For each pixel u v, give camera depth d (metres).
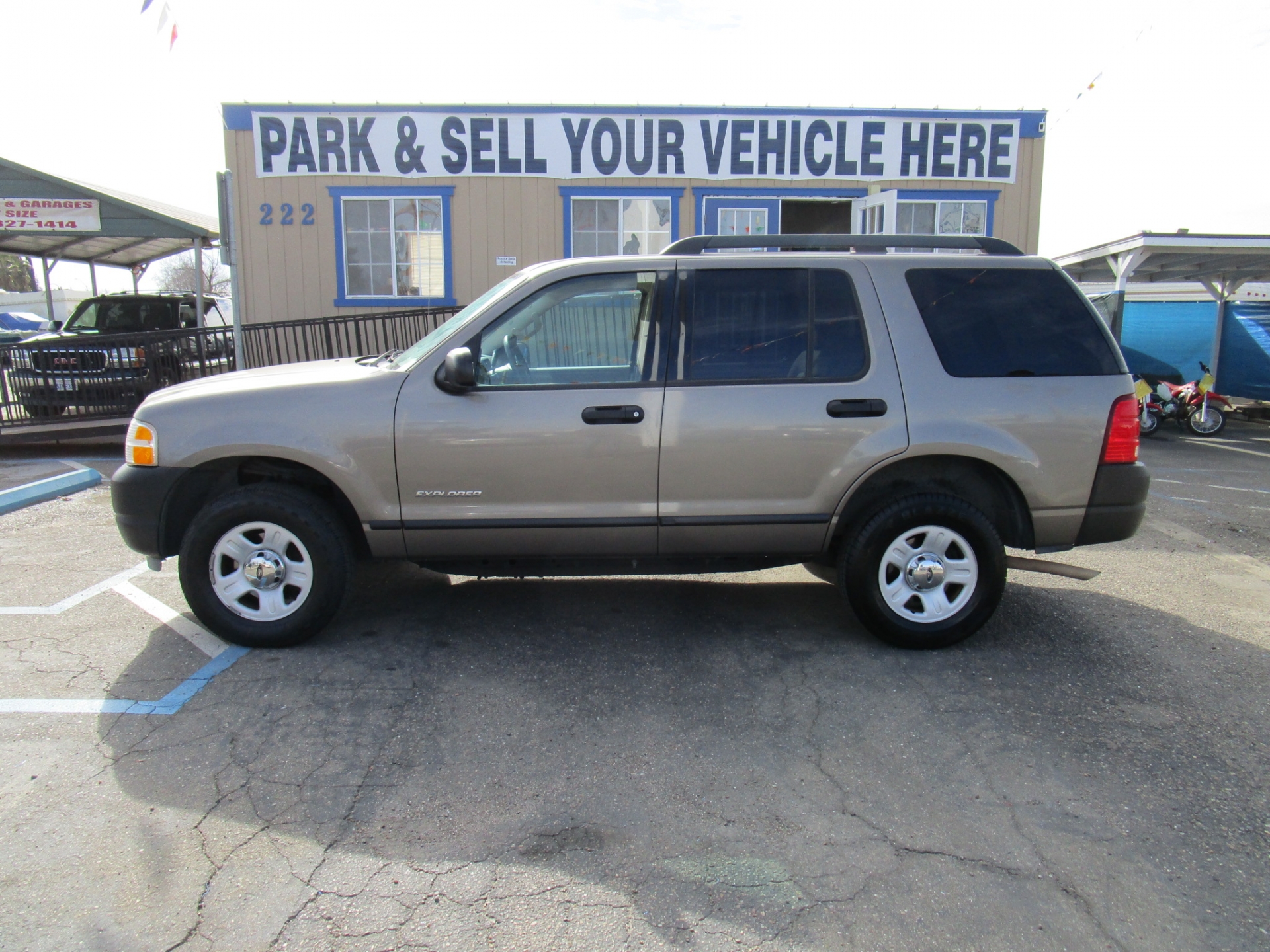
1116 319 12.98
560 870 2.54
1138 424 4.11
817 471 3.99
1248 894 2.46
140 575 5.34
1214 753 3.25
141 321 13.53
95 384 10.44
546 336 4.05
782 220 13.88
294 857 2.58
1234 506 7.79
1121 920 2.36
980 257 4.17
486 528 4.02
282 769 3.07
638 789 2.98
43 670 3.89
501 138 11.69
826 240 4.29
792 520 4.04
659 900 2.42
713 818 2.81
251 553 4.04
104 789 2.93
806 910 2.38
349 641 4.26
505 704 3.60
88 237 14.29
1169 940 2.28
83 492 8.12
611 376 4.02
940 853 2.64
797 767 3.13
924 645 4.16
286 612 4.08
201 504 4.25
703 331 4.04
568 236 11.90
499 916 2.34
